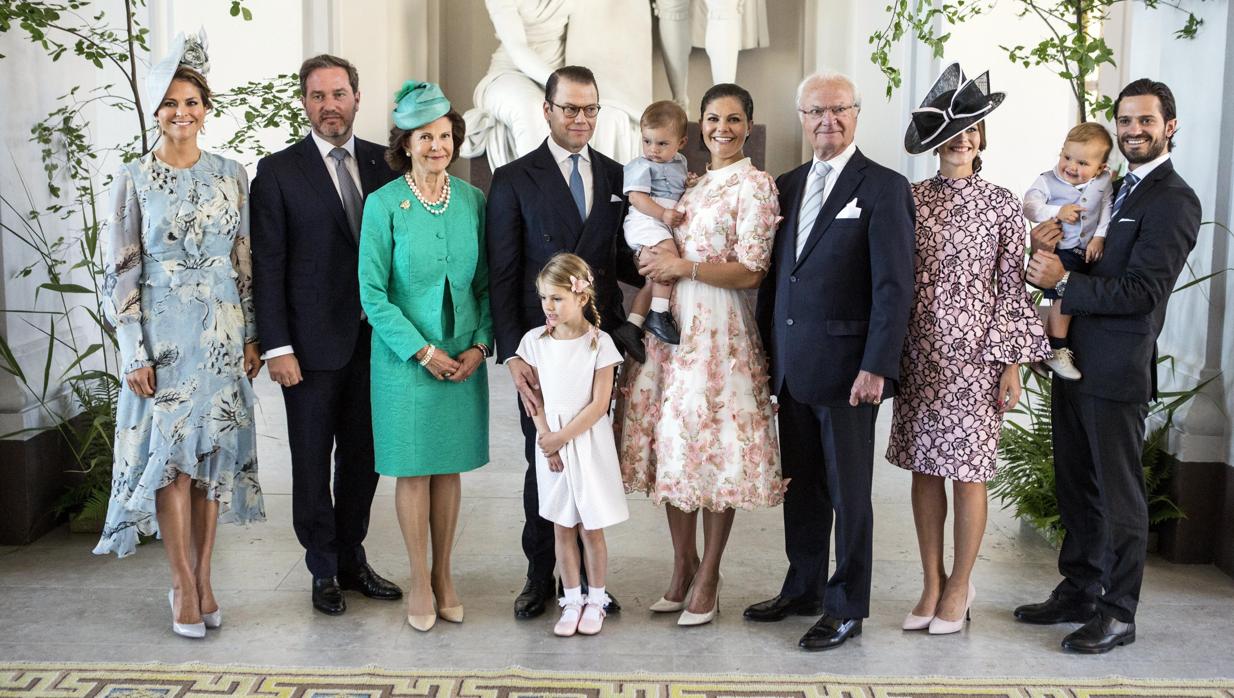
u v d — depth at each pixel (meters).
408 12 8.27
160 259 3.42
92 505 4.47
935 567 3.61
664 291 3.51
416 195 3.53
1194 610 3.80
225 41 8.04
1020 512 4.61
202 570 3.57
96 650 3.40
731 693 3.14
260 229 3.61
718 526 3.59
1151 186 3.49
